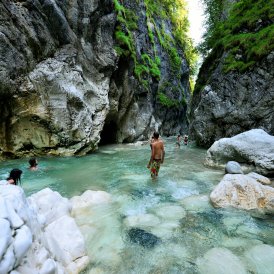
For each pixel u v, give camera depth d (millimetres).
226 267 3586
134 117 21484
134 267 3586
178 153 14344
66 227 3973
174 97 36906
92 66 14391
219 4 23984
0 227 2236
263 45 13750
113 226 4781
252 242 4270
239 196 5848
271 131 13031
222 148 9688
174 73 37781
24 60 10508
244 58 15055
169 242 4258
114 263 3668
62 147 12188
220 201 5766
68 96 11922
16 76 10211
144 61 24109
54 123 11523
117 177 8438
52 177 8320
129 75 18781
